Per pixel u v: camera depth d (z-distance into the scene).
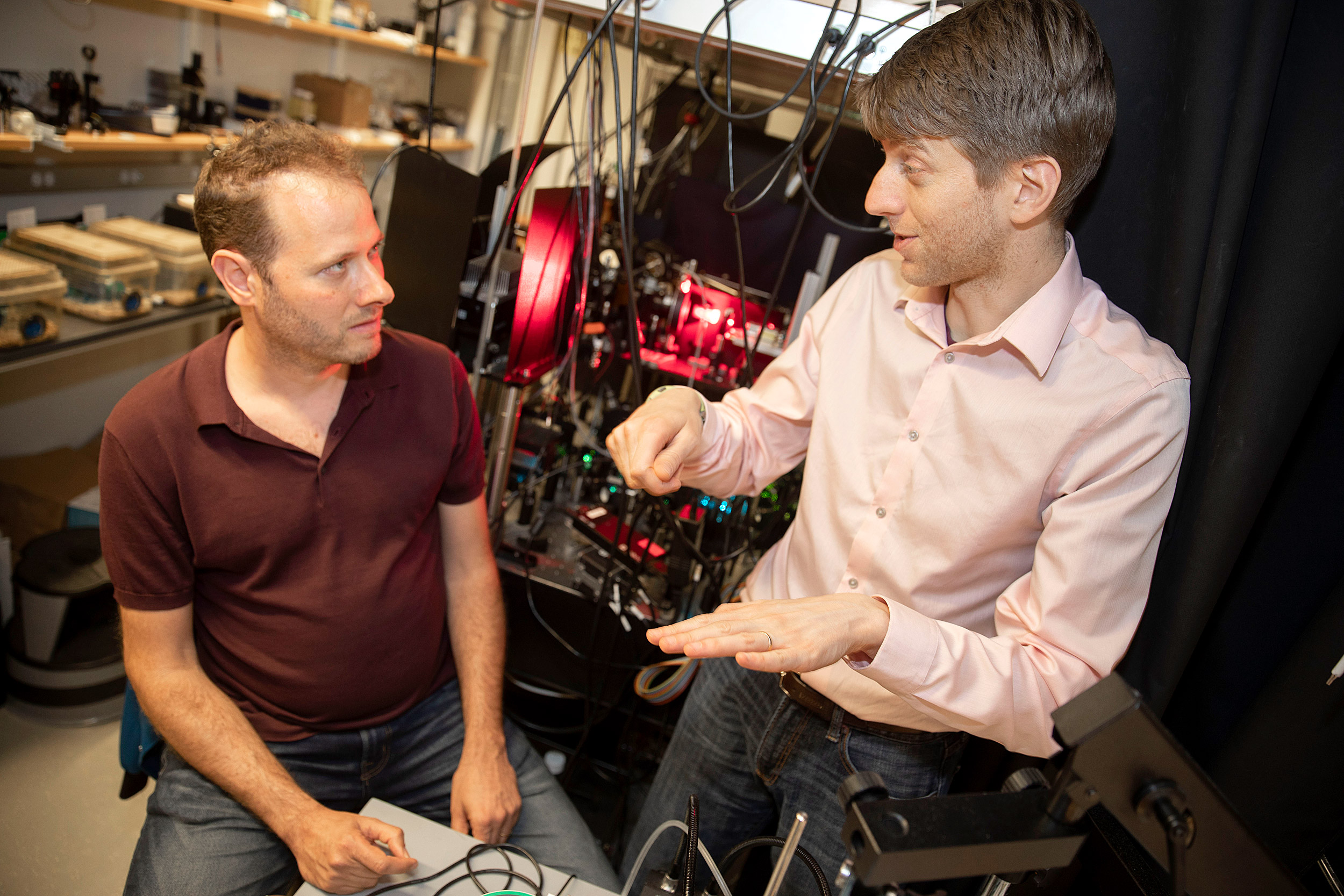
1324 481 1.12
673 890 0.80
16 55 2.23
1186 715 1.27
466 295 1.76
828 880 1.16
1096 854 1.16
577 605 1.83
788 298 2.20
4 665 2.00
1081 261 1.28
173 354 3.01
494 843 1.03
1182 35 1.11
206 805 1.21
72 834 1.72
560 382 2.06
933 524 1.04
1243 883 0.61
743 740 1.30
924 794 1.16
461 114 4.26
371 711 1.33
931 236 0.94
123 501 1.15
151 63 2.67
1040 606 0.95
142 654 1.22
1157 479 0.93
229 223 1.06
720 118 2.81
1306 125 1.02
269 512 1.19
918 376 1.08
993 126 0.86
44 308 1.92
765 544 1.90
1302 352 1.02
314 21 3.00
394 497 1.27
